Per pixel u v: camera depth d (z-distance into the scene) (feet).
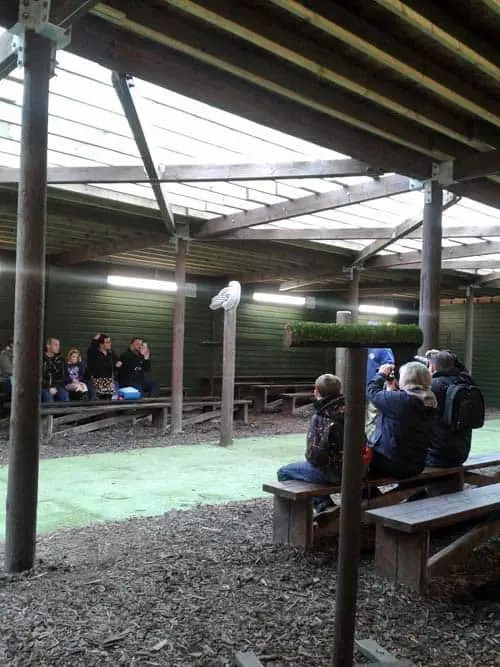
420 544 10.62
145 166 19.26
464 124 17.31
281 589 10.36
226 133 18.39
